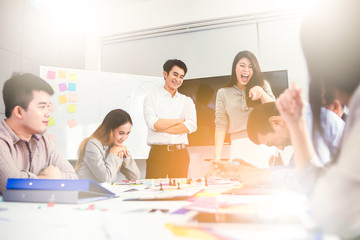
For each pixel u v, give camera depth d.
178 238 0.36
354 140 0.42
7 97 1.62
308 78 0.62
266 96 2.53
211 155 2.65
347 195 0.39
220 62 2.77
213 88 2.67
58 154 1.75
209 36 2.83
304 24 0.59
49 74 2.44
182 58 2.89
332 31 0.53
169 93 2.66
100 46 3.16
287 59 2.58
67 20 2.92
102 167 2.12
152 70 2.97
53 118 2.41
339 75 0.54
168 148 2.54
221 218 0.47
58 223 0.46
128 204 0.66
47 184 0.72
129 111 2.63
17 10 2.31
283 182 0.90
